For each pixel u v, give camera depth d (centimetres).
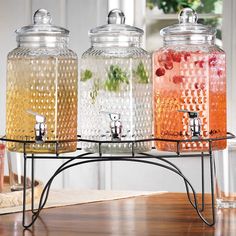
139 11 380
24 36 172
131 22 378
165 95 172
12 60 172
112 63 172
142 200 208
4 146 222
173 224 173
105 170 370
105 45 174
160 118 173
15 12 375
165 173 367
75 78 175
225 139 172
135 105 173
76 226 171
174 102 170
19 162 227
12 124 173
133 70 172
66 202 204
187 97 170
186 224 172
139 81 174
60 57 171
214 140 169
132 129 172
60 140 168
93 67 173
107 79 172
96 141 167
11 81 173
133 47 175
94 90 173
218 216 183
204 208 194
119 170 371
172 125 171
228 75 371
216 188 196
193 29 171
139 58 174
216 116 172
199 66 170
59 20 371
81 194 219
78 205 202
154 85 176
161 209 193
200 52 170
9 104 174
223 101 175
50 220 179
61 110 171
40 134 166
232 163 194
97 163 371
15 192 202
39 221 179
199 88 170
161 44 384
